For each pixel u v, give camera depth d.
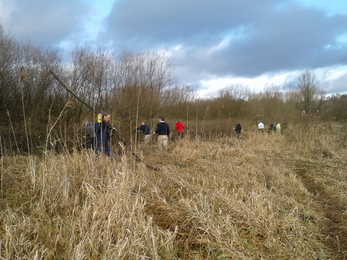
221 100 20.83
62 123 9.71
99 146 5.32
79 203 3.64
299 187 5.16
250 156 7.75
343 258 2.86
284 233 3.26
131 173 4.17
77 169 4.70
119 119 11.81
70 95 10.62
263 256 2.77
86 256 2.52
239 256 2.67
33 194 3.82
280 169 6.30
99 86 11.63
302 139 10.41
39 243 2.63
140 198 3.63
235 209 3.56
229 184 4.72
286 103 21.47
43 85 10.66
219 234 2.96
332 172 6.38
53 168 4.11
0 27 10.53
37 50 11.18
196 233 3.10
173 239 2.87
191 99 18.81
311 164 7.34
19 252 2.45
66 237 2.76
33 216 3.19
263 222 3.36
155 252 2.51
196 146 9.43
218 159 7.30
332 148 9.05
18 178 4.36
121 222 2.88
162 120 8.98
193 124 16.77
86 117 10.99
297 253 2.88
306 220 3.72
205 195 3.85
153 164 6.18
